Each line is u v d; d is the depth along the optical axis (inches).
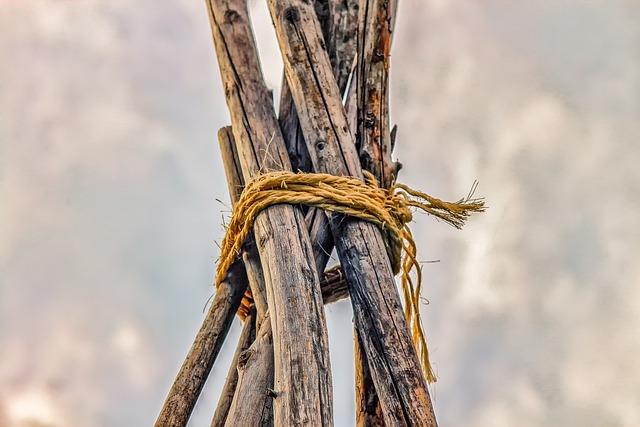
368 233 425.4
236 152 436.1
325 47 432.1
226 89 434.0
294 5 431.8
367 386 425.7
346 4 435.8
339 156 428.1
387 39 431.8
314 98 429.7
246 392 423.5
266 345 425.1
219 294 430.9
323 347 421.4
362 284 423.8
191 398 428.5
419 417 419.8
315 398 419.5
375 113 431.2
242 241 428.1
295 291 422.9
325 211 427.8
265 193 426.3
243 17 435.5
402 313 423.5
